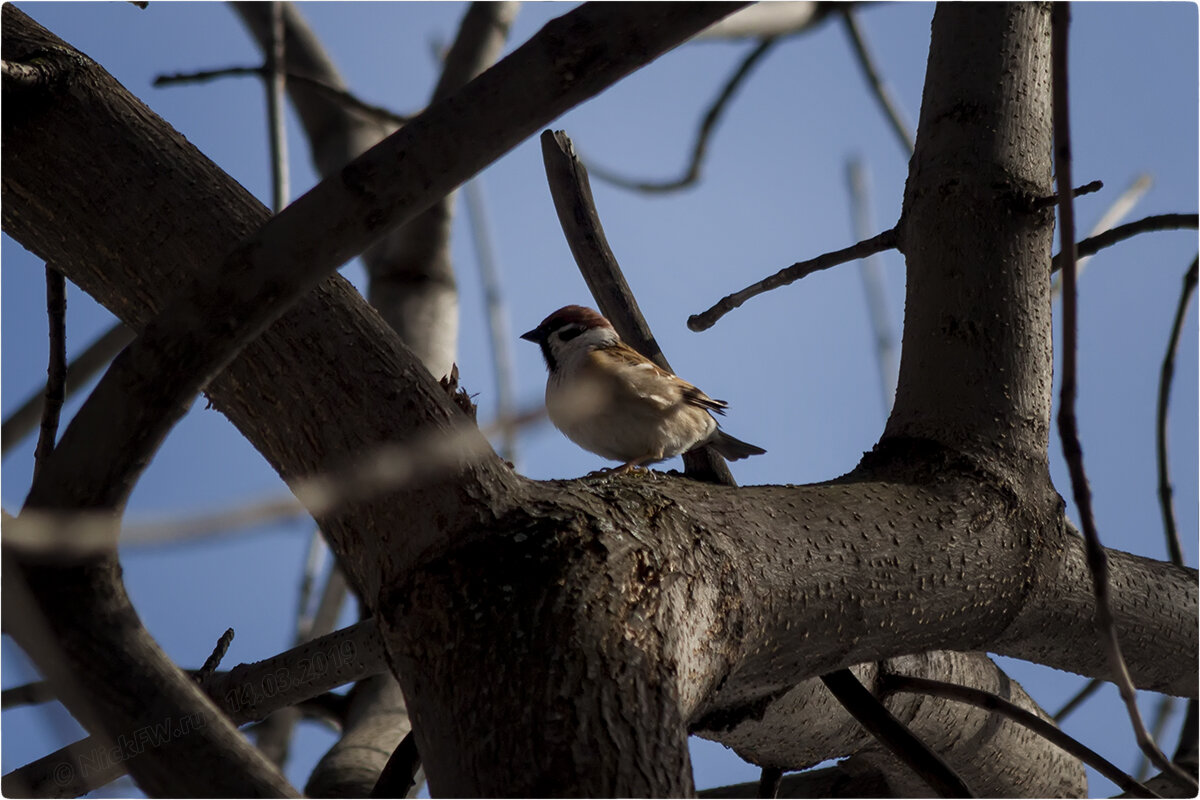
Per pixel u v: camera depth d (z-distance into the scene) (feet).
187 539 8.28
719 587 15.25
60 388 19.20
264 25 33.01
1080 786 25.80
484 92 12.64
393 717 25.46
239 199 16.12
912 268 21.11
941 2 22.53
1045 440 19.88
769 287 23.75
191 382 12.64
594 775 12.48
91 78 16.33
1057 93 12.94
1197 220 21.04
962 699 20.75
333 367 14.80
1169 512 24.41
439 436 14.66
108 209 15.74
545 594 13.91
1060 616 19.51
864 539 17.13
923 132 21.67
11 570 11.35
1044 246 20.67
